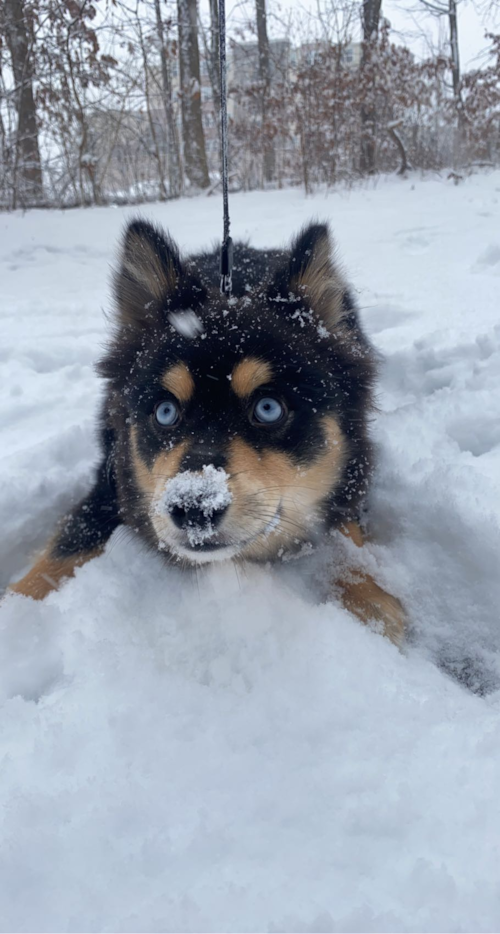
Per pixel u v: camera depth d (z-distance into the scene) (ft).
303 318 1.38
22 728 0.98
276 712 1.00
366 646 1.18
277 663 1.13
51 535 1.72
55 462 1.89
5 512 1.72
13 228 5.09
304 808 0.81
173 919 0.66
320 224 1.52
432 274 3.18
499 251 3.24
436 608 1.44
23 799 0.83
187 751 0.92
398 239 3.96
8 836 0.78
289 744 0.93
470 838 0.76
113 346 1.52
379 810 0.79
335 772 0.87
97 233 4.92
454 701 1.06
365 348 1.67
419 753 0.91
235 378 1.22
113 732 0.95
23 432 2.06
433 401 2.01
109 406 1.55
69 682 1.12
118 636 1.21
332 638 1.19
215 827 0.78
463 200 5.19
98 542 1.58
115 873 0.73
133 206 6.71
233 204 6.04
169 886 0.71
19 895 0.71
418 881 0.69
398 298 2.88
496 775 0.85
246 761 0.90
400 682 1.09
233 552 1.21
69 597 1.36
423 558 1.51
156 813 0.81
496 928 0.65
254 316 1.31
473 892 0.68
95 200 7.25
